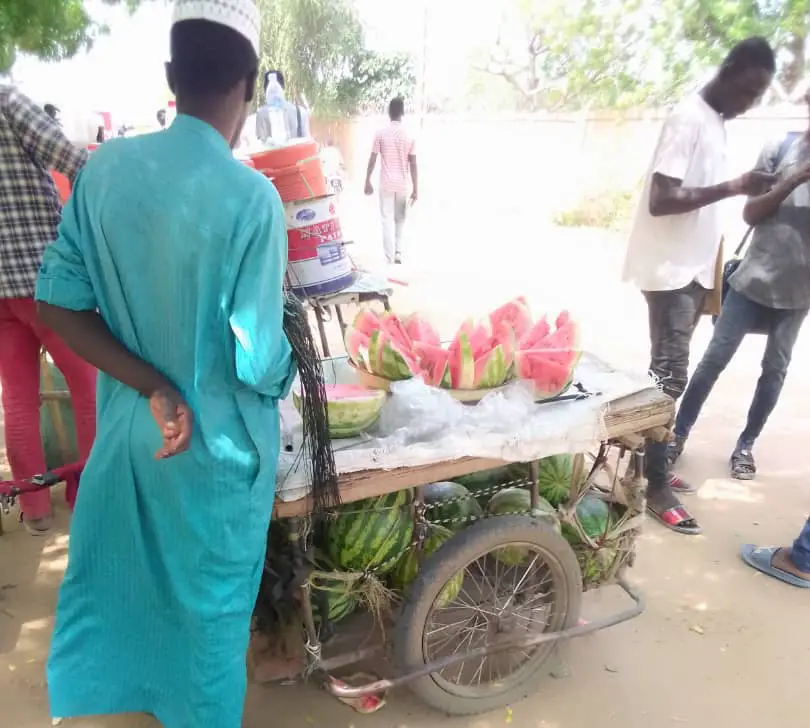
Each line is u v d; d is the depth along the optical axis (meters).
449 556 2.05
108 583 1.78
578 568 2.30
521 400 2.23
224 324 1.54
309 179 3.03
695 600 2.95
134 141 1.52
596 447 2.31
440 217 13.00
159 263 1.49
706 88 3.13
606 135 12.84
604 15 13.62
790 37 11.93
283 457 1.97
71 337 1.57
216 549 1.65
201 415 1.58
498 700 2.33
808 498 3.73
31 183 2.71
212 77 1.50
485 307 7.02
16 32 6.30
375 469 1.96
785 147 3.44
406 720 2.33
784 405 4.87
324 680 2.12
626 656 2.63
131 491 1.67
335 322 6.07
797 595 3.00
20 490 2.54
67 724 2.29
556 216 12.59
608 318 6.73
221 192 1.47
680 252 3.14
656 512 3.50
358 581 2.15
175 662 1.80
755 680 2.54
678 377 3.33
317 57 18.94
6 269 2.72
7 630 2.68
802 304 3.44
